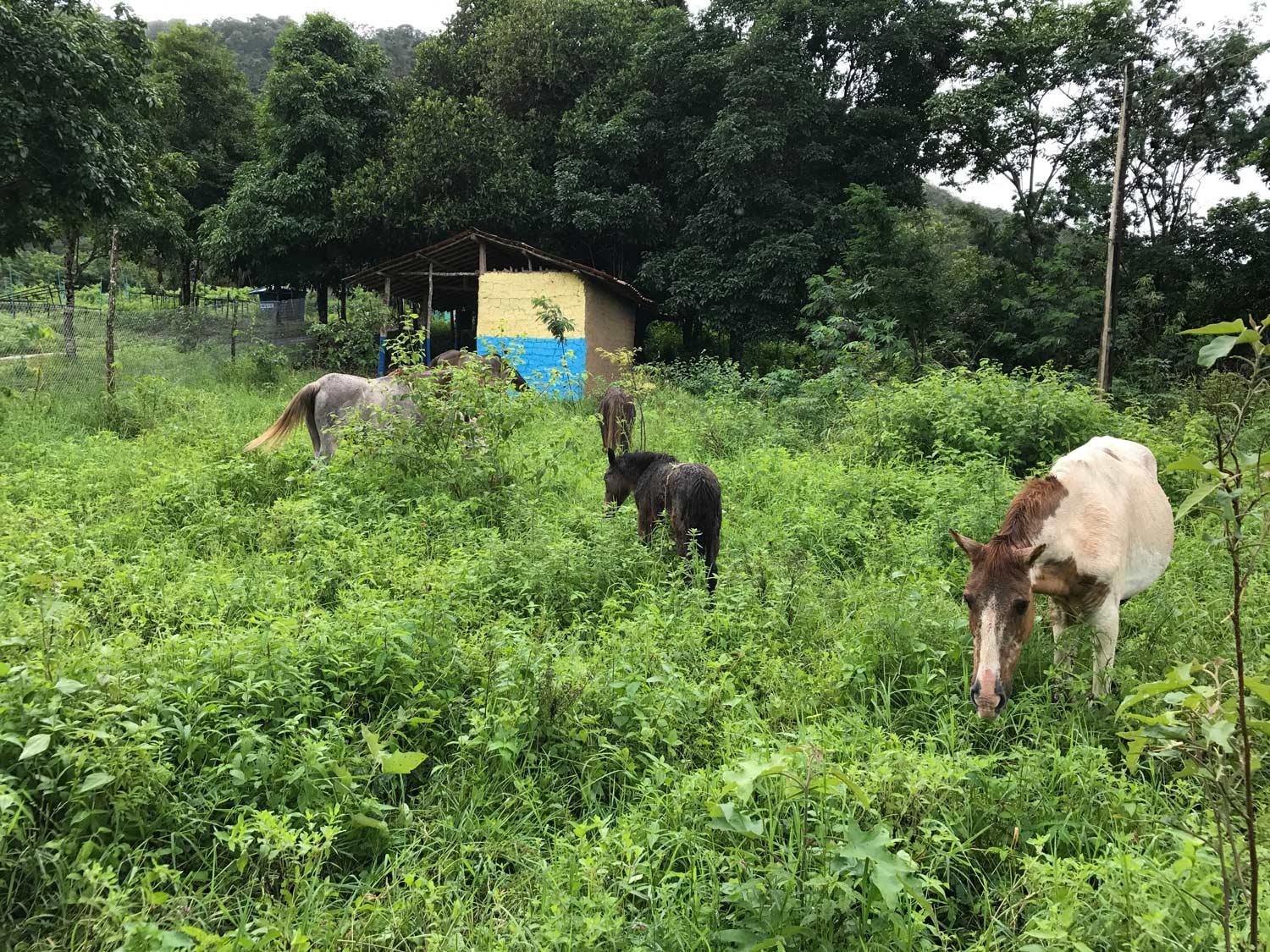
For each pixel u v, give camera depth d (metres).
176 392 14.28
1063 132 22.47
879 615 4.94
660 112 26.59
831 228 23.66
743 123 23.39
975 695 3.94
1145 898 2.66
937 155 25.45
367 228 25.38
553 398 15.57
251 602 5.09
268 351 20.39
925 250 19.62
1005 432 10.17
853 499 8.21
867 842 2.61
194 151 34.47
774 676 4.42
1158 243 21.25
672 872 3.03
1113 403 15.87
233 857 3.17
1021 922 3.02
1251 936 2.19
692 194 26.44
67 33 13.16
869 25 24.70
